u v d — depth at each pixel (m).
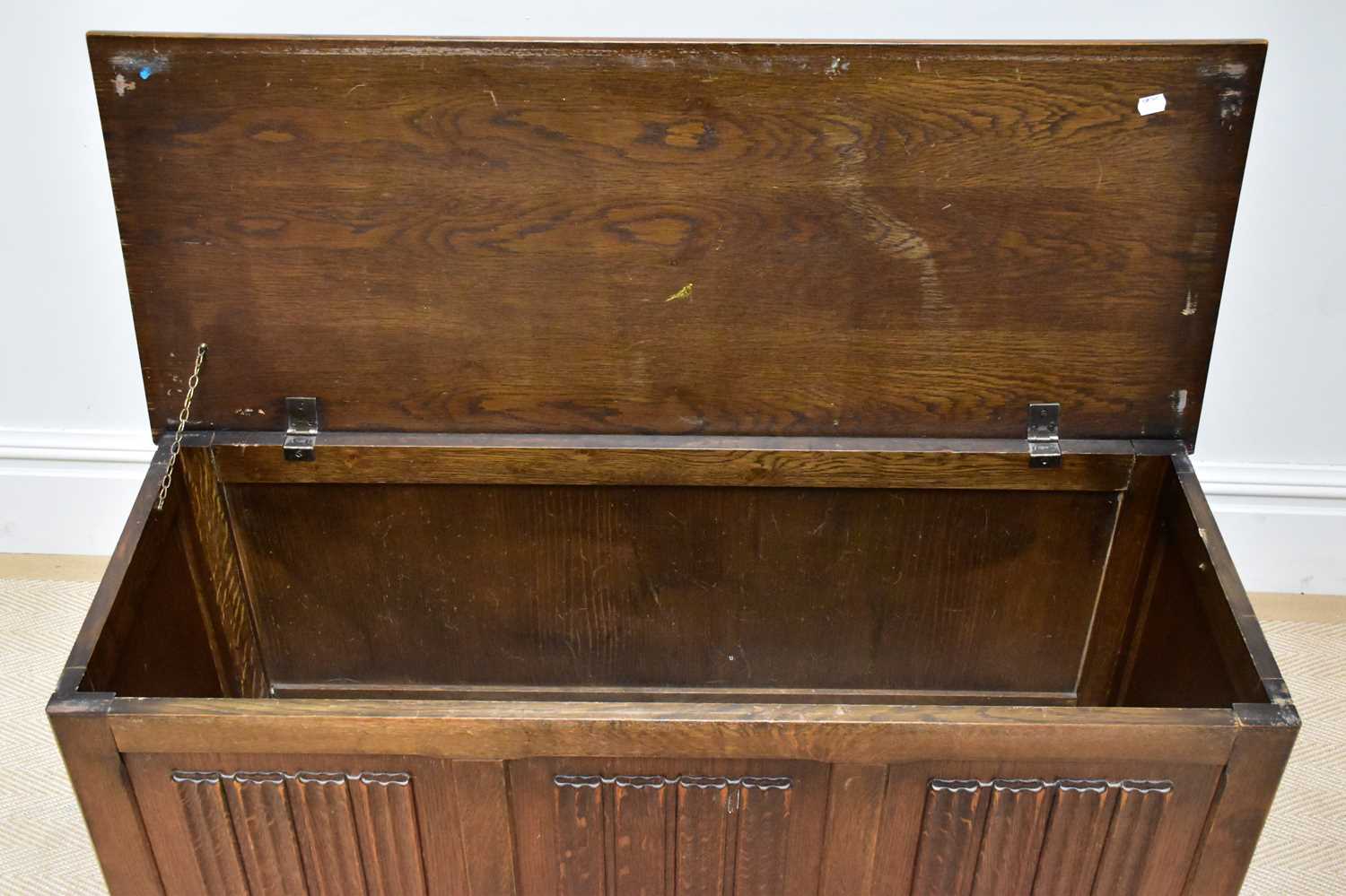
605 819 1.30
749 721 1.21
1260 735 1.21
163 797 1.28
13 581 2.28
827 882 1.37
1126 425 1.64
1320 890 1.71
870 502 1.70
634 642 1.84
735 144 1.47
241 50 1.41
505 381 1.62
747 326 1.58
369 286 1.55
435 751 1.24
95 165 1.93
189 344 1.59
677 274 1.55
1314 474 2.14
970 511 1.70
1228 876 1.33
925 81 1.43
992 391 1.62
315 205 1.50
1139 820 1.29
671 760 1.25
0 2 1.79
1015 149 1.46
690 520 1.73
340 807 1.29
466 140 1.46
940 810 1.29
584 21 1.84
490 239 1.53
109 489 2.26
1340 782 1.89
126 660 1.38
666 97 1.44
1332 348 2.01
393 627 1.82
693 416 1.65
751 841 1.33
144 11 1.83
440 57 1.42
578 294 1.56
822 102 1.44
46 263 2.02
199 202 1.50
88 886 1.69
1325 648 2.16
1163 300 1.55
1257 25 1.78
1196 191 1.48
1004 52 1.41
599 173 1.49
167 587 1.55
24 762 1.89
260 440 1.63
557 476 1.67
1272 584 2.27
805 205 1.50
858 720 1.21
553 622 1.82
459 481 1.68
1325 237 1.91
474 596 1.79
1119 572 1.72
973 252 1.53
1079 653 1.80
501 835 1.32
